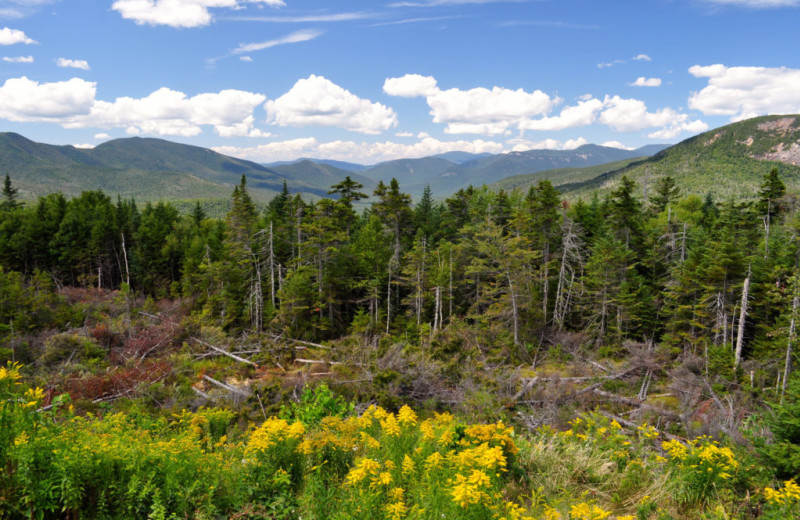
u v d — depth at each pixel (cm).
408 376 2198
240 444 731
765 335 3042
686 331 3575
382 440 639
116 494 461
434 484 483
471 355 2614
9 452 426
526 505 569
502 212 5044
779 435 749
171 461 502
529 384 2411
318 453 591
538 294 3844
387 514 464
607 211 5259
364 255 4291
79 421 620
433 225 5716
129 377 2516
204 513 462
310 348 3666
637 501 597
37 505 415
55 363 2884
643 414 2119
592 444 773
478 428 656
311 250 4066
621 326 3706
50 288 5341
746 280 2977
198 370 2995
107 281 6438
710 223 5769
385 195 4750
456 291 4397
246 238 4662
